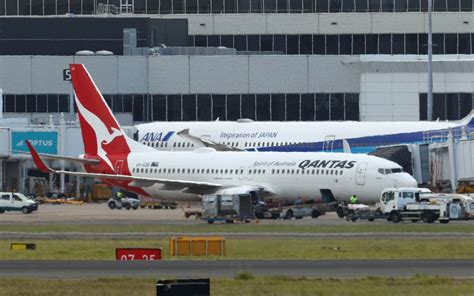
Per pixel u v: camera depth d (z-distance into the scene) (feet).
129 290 479.00
